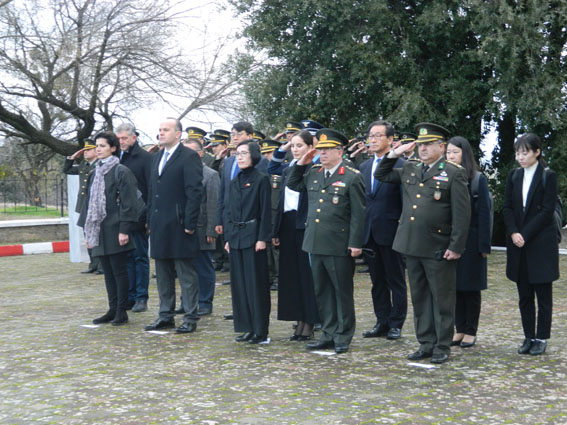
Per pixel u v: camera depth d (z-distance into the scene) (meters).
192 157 7.30
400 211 6.89
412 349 6.46
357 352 6.35
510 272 6.27
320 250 6.29
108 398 5.00
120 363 6.02
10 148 21.91
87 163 11.27
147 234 8.67
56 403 4.90
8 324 7.87
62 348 6.61
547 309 6.19
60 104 19.16
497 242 18.73
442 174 5.90
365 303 9.02
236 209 6.77
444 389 5.14
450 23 16.45
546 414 4.54
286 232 6.85
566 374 5.54
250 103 18.64
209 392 5.11
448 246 5.86
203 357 6.20
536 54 15.55
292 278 6.82
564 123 15.55
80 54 18.48
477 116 17.02
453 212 5.80
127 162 8.97
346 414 4.57
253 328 6.77
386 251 6.84
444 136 5.95
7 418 4.61
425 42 17.11
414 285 6.04
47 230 18.23
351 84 17.11
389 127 6.98
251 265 6.71
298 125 8.33
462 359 6.06
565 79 15.90
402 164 7.02
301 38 17.45
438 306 5.92
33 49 18.64
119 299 7.76
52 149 20.47
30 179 20.81
